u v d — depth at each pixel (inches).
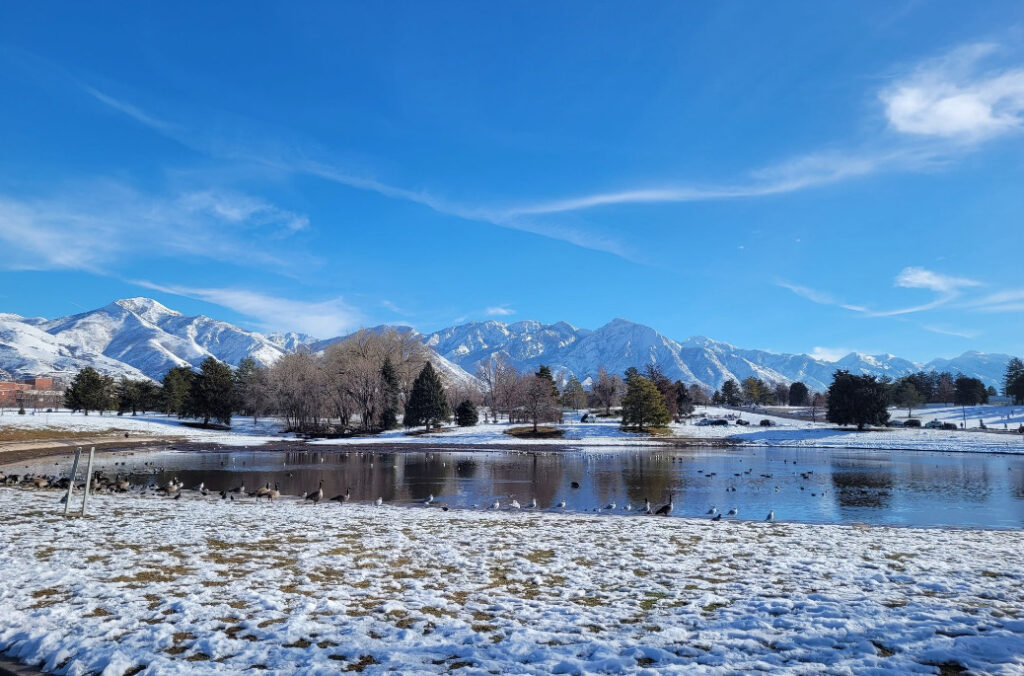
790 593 420.8
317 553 536.7
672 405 4333.2
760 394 7642.7
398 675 268.2
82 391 3720.5
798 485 1459.2
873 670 277.1
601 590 430.3
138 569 453.7
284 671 271.1
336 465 1893.5
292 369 3437.5
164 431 2974.9
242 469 1721.2
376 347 3779.5
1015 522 948.6
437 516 860.0
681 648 308.8
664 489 1374.3
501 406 4471.0
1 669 276.4
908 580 462.0
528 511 1005.2
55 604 362.9
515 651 302.5
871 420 3511.3
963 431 3408.0
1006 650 301.1
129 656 285.1
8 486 1123.9
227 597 387.5
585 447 2815.0
